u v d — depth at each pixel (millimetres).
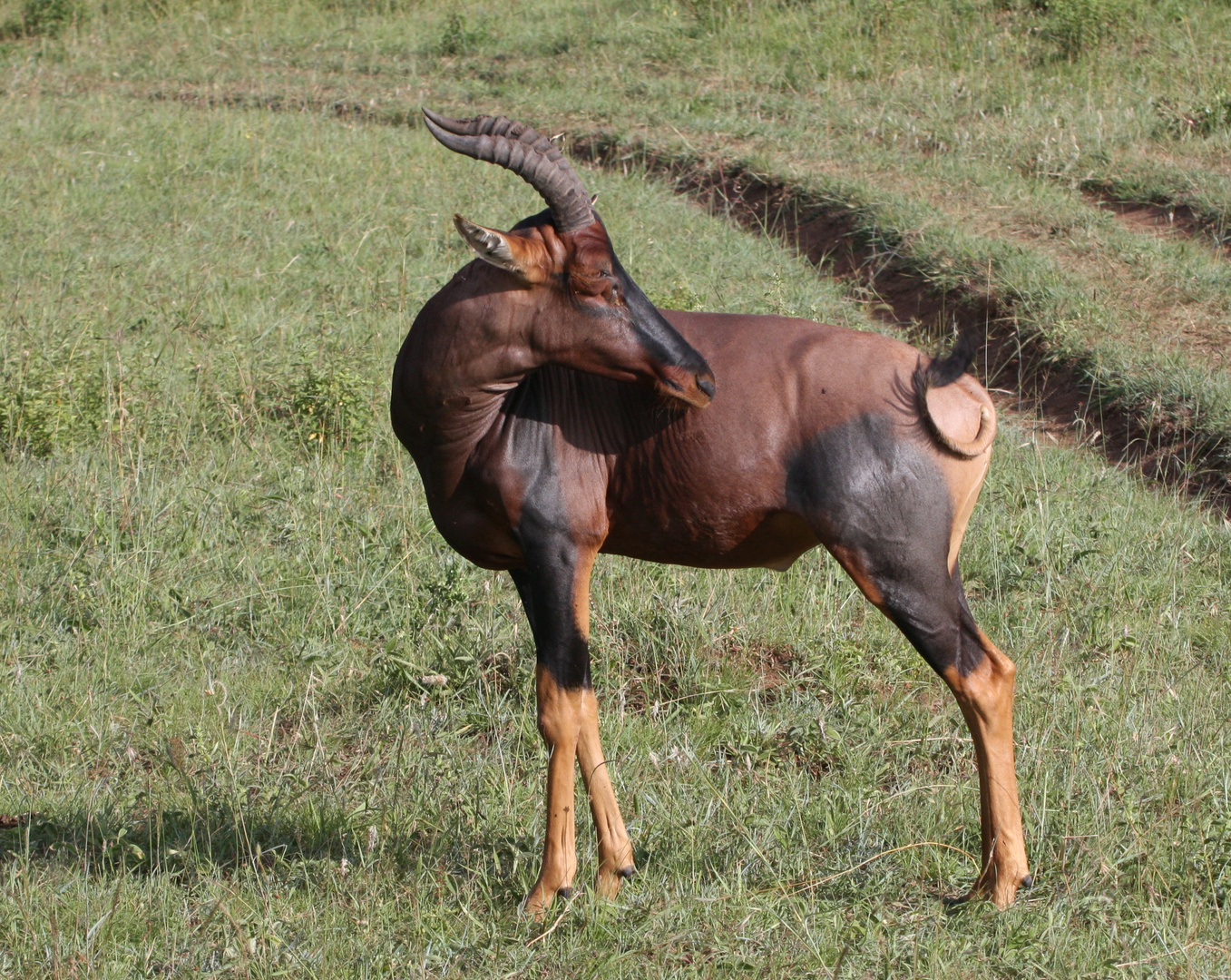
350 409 23859
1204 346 27625
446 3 66000
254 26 64188
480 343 11555
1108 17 47031
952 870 12820
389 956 11406
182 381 25391
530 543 12070
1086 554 19266
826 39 51250
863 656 17125
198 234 35375
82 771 14859
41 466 22266
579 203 11164
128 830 13305
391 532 20344
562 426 12062
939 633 11820
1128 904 12125
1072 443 25984
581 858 13273
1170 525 20859
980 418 11977
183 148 43812
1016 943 11305
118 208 37312
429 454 12328
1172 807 13305
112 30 65125
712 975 11109
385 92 53906
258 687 16625
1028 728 15297
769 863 12695
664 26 55781
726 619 17891
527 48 57469
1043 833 13070
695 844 13039
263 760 15039
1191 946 11195
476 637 17500
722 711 16328
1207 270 30781
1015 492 22188
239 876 12961
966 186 37094
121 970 11219
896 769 15055
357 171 42250
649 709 16109
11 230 34844
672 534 12305
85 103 51500
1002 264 31297
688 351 11445
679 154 42812
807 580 19172
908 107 44281
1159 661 16891
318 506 20906
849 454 11523
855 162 40375
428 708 16281
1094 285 30516
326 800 14180
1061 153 38469
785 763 15125
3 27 65375
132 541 19750
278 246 34344
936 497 11664
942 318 31406
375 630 18078
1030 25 49031
